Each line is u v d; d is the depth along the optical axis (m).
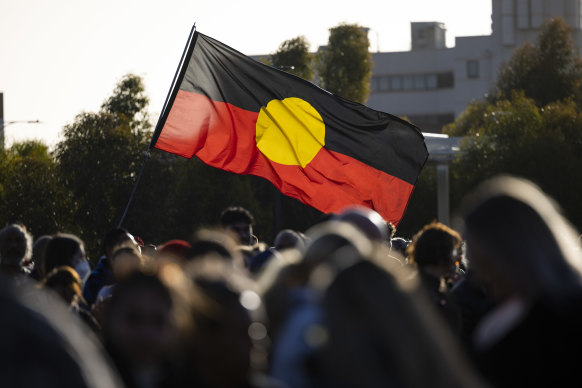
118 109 81.12
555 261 4.82
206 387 5.09
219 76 19.06
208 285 5.15
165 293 5.05
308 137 18.81
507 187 5.09
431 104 177.00
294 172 18.91
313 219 79.69
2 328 2.43
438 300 9.47
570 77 117.19
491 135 83.00
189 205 74.69
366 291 3.90
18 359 2.41
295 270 6.44
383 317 3.84
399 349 3.79
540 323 4.76
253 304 5.20
